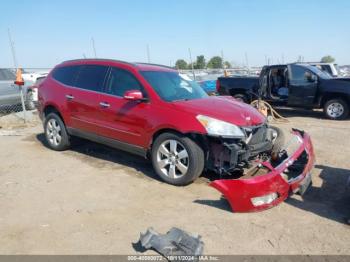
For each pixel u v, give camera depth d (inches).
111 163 227.6
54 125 254.5
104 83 219.6
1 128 351.9
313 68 440.5
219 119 171.6
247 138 175.9
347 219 148.6
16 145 277.1
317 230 139.4
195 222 145.2
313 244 129.2
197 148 176.4
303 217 150.5
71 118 237.0
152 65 228.1
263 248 126.3
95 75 227.5
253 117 184.9
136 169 214.7
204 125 170.4
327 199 170.7
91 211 155.3
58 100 243.9
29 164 225.3
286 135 316.2
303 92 432.5
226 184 148.9
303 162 183.2
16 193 176.1
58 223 143.9
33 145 277.4
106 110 212.2
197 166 177.0
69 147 257.6
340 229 140.5
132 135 200.8
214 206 160.7
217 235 134.6
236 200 148.1
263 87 449.1
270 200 150.3
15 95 482.6
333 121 412.5
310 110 514.3
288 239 132.3
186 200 167.6
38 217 149.3
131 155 246.2
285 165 159.0
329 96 425.4
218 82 500.1
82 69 238.1
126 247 126.4
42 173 207.3
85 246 126.8
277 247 127.0
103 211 155.4
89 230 138.3
